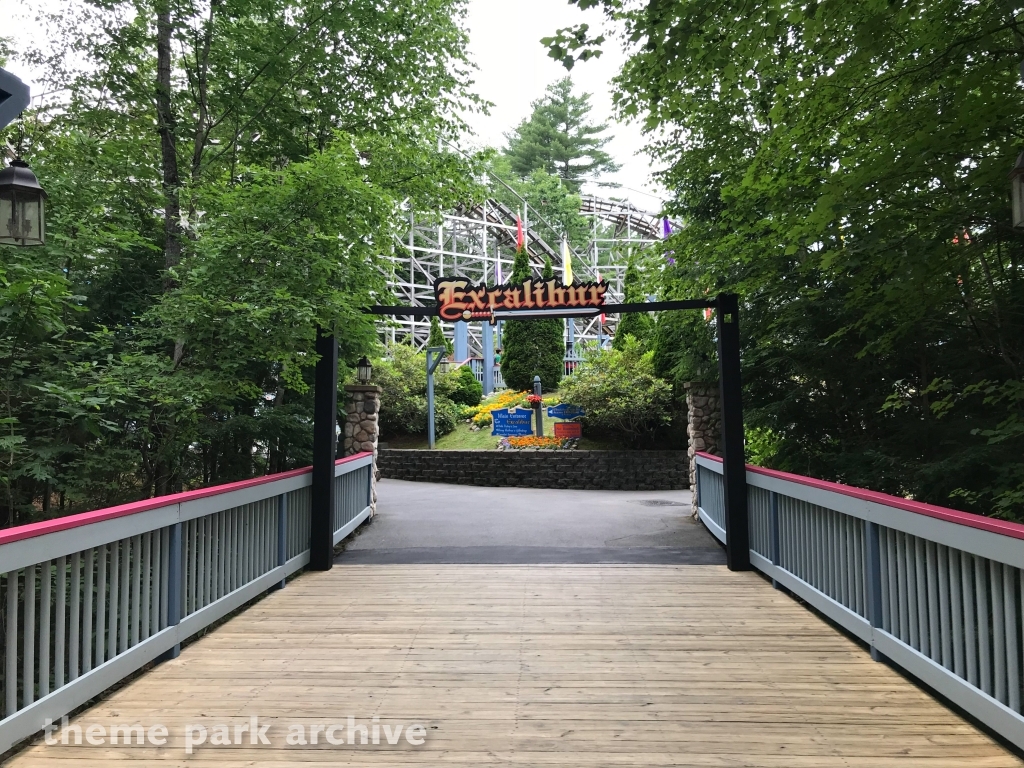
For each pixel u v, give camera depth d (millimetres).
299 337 5137
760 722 2879
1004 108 3211
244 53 6398
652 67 3750
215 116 6793
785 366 6516
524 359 19656
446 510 10062
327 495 6203
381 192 5773
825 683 3340
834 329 5730
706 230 6578
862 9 3387
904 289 4055
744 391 7156
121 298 5977
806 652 3820
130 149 5875
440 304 6199
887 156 3459
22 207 3098
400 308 6180
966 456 4527
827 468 6387
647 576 5789
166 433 5453
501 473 14375
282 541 5523
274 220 5090
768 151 4281
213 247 4871
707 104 6152
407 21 6953
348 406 9133
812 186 4355
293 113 6934
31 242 3135
